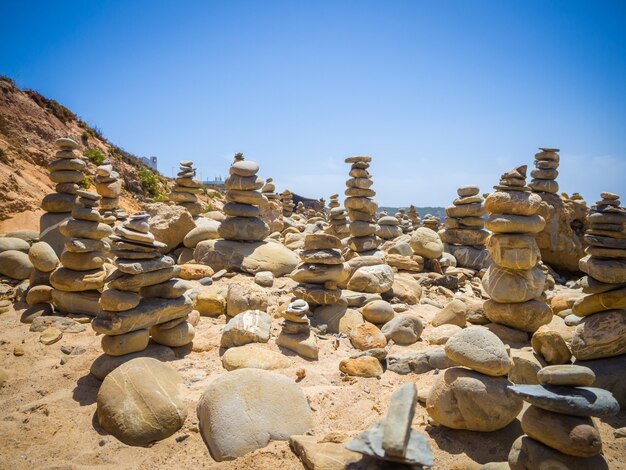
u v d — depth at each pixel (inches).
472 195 581.3
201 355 251.0
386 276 364.8
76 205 315.3
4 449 164.9
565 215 649.0
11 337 270.4
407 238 569.9
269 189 916.0
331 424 182.4
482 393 170.2
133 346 231.0
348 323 297.9
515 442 158.4
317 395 201.8
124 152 1334.9
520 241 267.7
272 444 165.0
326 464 145.3
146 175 1203.2
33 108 992.2
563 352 222.4
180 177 655.1
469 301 396.2
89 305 306.8
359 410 192.7
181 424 181.2
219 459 160.2
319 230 762.2
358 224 502.9
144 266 238.8
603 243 233.5
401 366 238.8
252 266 415.2
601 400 148.9
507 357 177.6
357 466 128.9
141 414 177.6
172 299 252.4
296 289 317.7
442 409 175.2
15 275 370.3
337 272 322.7
